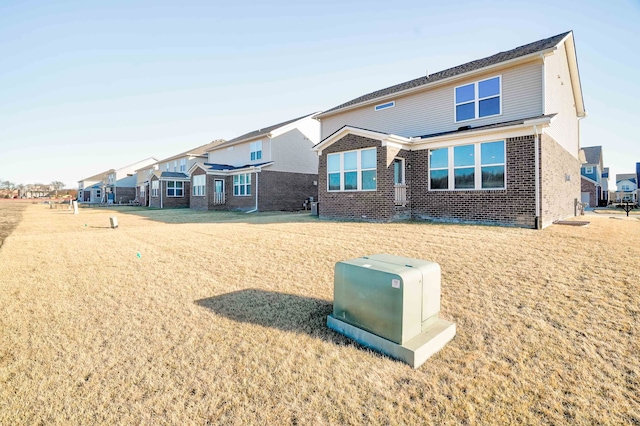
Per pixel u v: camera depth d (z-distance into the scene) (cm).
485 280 510
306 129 2589
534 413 238
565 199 1372
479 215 1111
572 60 1430
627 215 1723
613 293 443
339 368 298
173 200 3375
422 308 337
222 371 294
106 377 285
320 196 1458
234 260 675
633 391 261
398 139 1213
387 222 1178
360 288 348
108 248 817
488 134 1078
